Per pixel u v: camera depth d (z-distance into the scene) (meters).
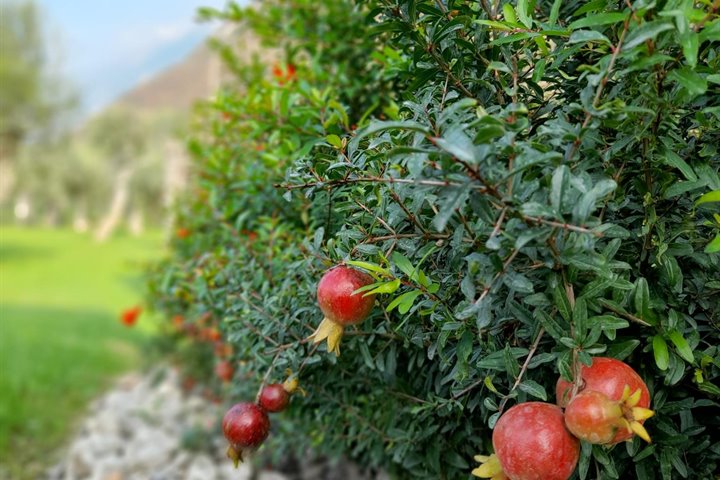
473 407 1.15
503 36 1.11
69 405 4.64
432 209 1.02
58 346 6.18
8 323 7.58
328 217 1.38
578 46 0.97
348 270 0.98
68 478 3.51
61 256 18.16
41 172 24.50
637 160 0.98
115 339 6.90
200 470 3.16
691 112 1.04
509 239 0.80
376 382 1.48
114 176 26.44
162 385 4.81
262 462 3.04
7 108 18.25
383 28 1.17
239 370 2.13
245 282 1.54
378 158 1.00
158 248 4.15
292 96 1.73
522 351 0.95
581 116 0.97
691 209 1.04
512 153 0.77
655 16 0.81
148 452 3.52
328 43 2.25
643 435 0.70
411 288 1.06
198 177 2.91
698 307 1.10
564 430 0.74
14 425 4.16
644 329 1.04
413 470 1.53
